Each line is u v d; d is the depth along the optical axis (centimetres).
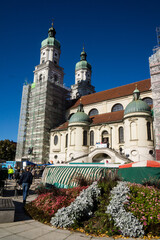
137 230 798
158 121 3609
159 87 3806
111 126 4306
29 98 6297
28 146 5719
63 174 1764
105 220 877
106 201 1026
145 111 3816
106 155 4022
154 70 3959
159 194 902
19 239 731
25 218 1022
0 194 1688
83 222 915
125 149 3816
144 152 3594
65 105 6297
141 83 4834
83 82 7644
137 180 1388
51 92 5891
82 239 755
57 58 6819
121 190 946
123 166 1548
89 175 1566
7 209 948
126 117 3894
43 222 950
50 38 6838
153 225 818
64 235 791
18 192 1822
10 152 7031
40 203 1151
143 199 891
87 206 959
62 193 1195
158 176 1345
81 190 1177
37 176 3519
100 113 5059
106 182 1155
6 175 1727
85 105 5422
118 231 820
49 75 6319
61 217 902
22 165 4012
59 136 5228
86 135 4581
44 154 5297
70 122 4700
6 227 868
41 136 5400
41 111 5659
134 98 4169
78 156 4369
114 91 5203
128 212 845
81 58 8312
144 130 3716
